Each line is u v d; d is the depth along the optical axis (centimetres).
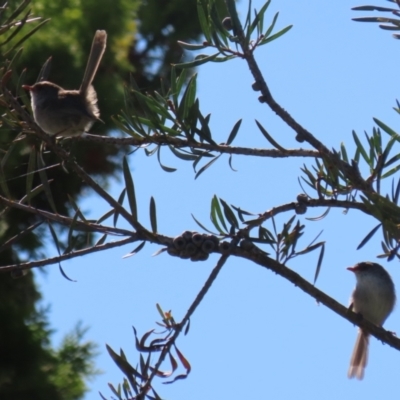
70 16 1346
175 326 520
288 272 534
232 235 533
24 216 1310
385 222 522
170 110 573
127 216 523
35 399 1298
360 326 549
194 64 571
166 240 529
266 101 566
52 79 1287
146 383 508
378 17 547
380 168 557
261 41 568
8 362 1309
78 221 529
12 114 551
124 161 520
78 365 1338
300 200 548
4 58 564
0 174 552
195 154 575
